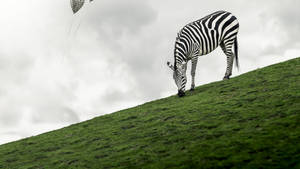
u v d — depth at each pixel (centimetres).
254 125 1838
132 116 2661
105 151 2039
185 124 2142
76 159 2020
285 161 1398
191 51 2833
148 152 1844
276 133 1661
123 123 2536
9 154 2472
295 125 1694
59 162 2047
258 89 2462
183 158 1645
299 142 1517
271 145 1557
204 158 1594
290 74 2628
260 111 2017
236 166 1449
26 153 2405
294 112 1862
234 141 1695
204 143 1770
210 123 2038
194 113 2303
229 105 2277
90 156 2012
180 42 2800
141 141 2050
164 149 1828
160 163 1652
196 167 1520
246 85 2652
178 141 1900
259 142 1612
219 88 2794
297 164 1351
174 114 2398
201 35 2878
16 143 2773
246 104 2209
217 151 1630
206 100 2530
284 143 1543
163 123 2275
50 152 2298
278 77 2634
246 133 1759
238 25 3022
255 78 2791
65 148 2303
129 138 2166
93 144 2234
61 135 2666
